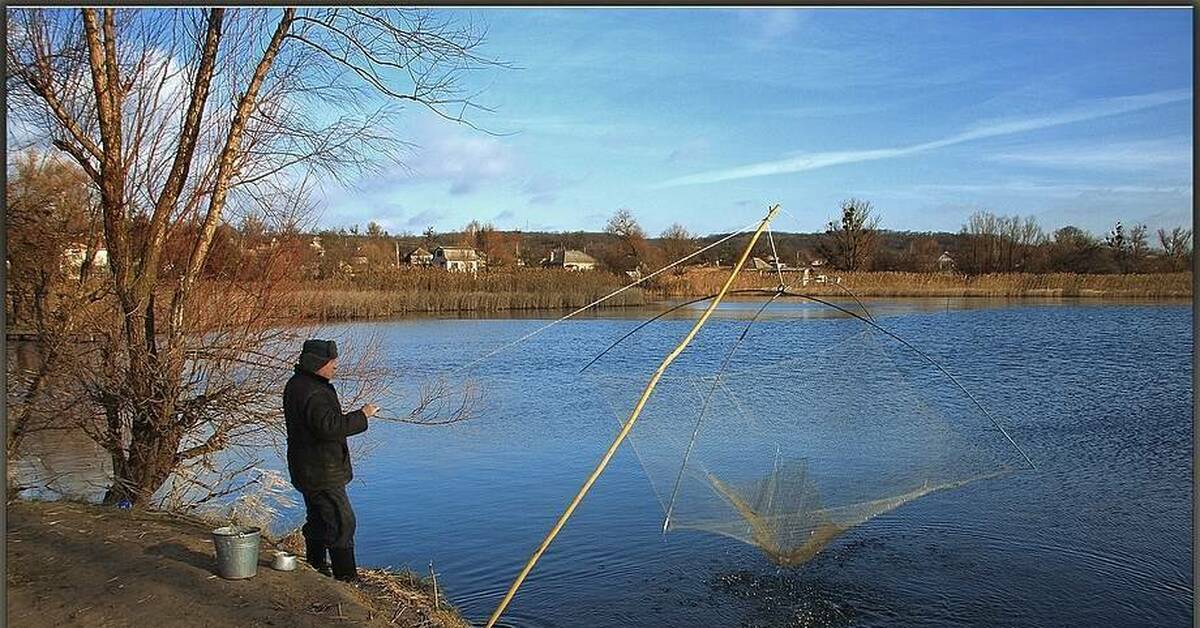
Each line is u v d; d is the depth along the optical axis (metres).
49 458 10.12
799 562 7.86
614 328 38.59
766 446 9.34
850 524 7.87
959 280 55.22
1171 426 15.95
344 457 6.83
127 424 9.25
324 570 6.98
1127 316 41.66
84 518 7.92
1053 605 8.20
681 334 35.19
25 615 5.68
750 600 8.30
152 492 8.91
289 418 6.67
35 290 9.08
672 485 8.60
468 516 10.90
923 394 18.48
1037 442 14.56
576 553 9.56
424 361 26.53
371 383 11.59
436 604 6.75
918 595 8.41
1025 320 39.06
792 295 7.00
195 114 9.20
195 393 9.34
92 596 6.02
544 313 45.53
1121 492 11.74
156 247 8.98
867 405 10.70
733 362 18.66
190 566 6.64
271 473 9.87
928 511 11.11
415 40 9.76
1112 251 58.00
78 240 9.52
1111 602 8.24
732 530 7.85
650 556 9.44
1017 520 10.65
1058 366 24.08
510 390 20.92
